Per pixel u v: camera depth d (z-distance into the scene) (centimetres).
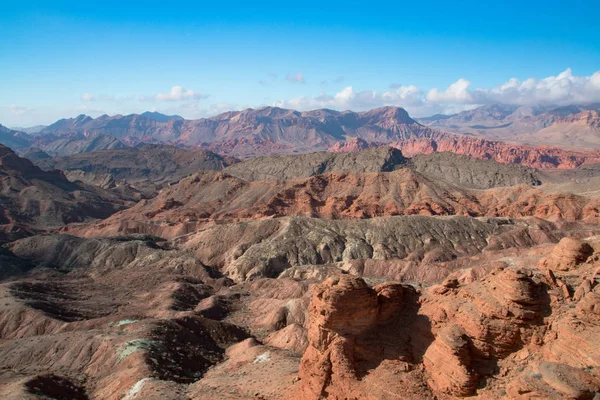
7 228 19275
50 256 15675
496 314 3719
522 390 3177
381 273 13212
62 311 10275
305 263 14450
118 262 15050
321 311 4341
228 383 6041
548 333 3556
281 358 6756
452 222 16150
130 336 7988
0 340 9156
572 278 3916
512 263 10919
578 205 18488
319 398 4109
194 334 8675
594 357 3161
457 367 3659
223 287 13025
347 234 15662
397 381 3903
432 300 4359
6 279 13425
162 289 12125
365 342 4281
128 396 6247
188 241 16825
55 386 6738
